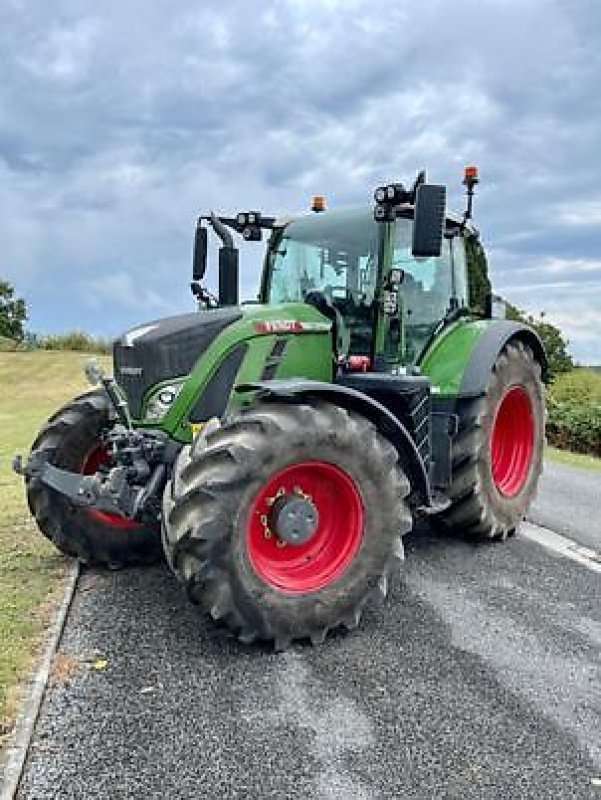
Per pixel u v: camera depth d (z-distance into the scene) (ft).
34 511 15.08
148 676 10.80
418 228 13.28
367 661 11.39
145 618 12.81
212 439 11.58
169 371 13.04
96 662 11.18
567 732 9.54
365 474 12.25
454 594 14.20
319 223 16.71
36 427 44.62
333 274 16.20
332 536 12.49
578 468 31.40
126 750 9.02
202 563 11.02
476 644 12.01
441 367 16.52
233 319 13.60
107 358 90.27
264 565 11.89
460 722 9.73
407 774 8.64
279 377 13.88
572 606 13.70
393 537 12.57
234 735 9.37
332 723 9.66
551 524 19.74
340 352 15.60
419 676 10.93
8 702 9.81
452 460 16.69
